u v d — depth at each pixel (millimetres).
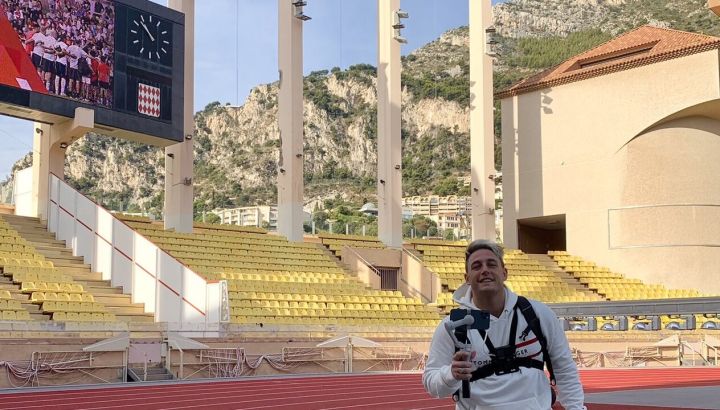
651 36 42844
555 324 4414
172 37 31047
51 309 24562
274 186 164500
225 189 164125
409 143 165625
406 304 33844
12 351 20359
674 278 40688
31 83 26781
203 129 180000
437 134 162750
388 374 25531
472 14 41438
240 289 29812
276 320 28594
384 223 38281
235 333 24875
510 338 4355
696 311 31031
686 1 190000
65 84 27641
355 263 36062
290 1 35812
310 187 160125
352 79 178375
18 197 31703
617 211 41656
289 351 25859
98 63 28594
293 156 35688
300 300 30516
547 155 43812
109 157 155625
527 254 42281
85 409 14242
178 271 26344
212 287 25344
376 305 32906
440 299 35312
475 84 41156
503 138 45344
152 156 158500
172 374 23266
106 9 29016
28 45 26812
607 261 41812
